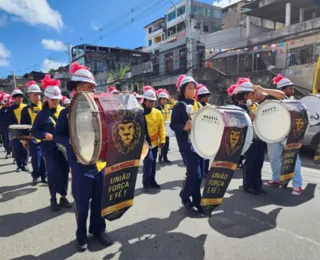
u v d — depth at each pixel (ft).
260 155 15.14
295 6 73.26
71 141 9.48
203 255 9.49
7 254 9.86
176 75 81.35
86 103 8.68
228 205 13.83
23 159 22.50
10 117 22.65
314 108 17.26
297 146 13.42
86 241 10.29
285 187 16.33
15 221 12.69
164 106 28.84
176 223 12.02
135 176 9.54
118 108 8.68
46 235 11.28
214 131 10.10
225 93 65.31
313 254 9.37
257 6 82.07
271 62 66.13
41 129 13.75
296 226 11.42
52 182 13.76
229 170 10.44
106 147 8.52
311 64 55.72
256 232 11.03
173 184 17.88
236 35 77.77
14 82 123.34
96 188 10.15
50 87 13.62
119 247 10.16
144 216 12.81
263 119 12.93
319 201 14.10
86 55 132.67
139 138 9.25
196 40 76.43
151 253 9.71
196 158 12.40
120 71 116.57
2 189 17.54
